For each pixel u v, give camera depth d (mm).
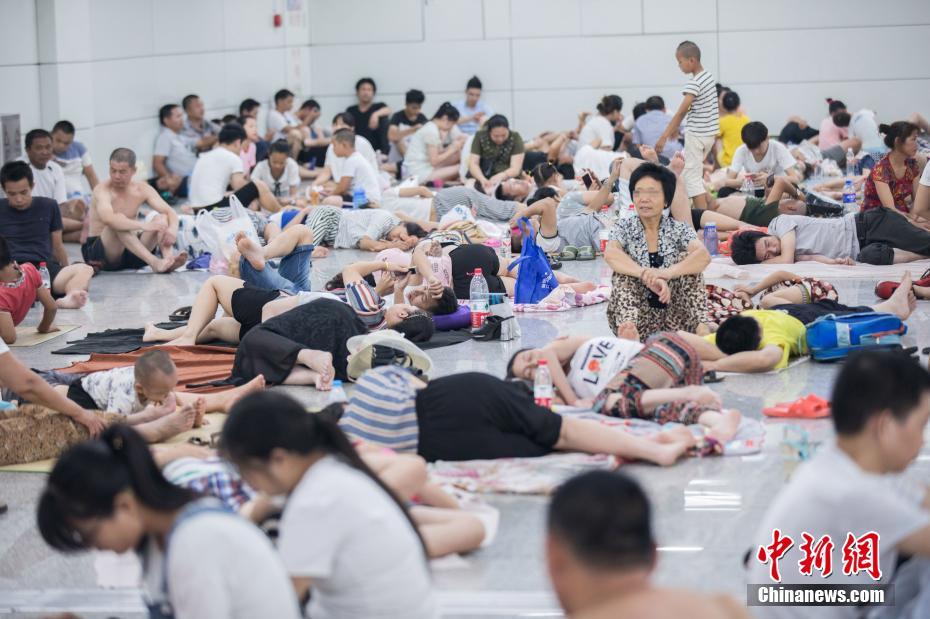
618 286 7895
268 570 3008
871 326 7352
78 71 16312
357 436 5551
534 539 4793
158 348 8328
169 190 18156
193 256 12562
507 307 8539
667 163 16578
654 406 6094
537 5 21781
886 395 3182
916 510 3182
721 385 6977
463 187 14078
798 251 11305
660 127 18016
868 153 17828
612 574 2510
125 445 3061
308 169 20578
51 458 6086
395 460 4719
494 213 14023
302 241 9953
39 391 5891
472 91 21141
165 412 6305
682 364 6250
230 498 4484
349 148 14977
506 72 22078
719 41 21547
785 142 20281
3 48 15219
